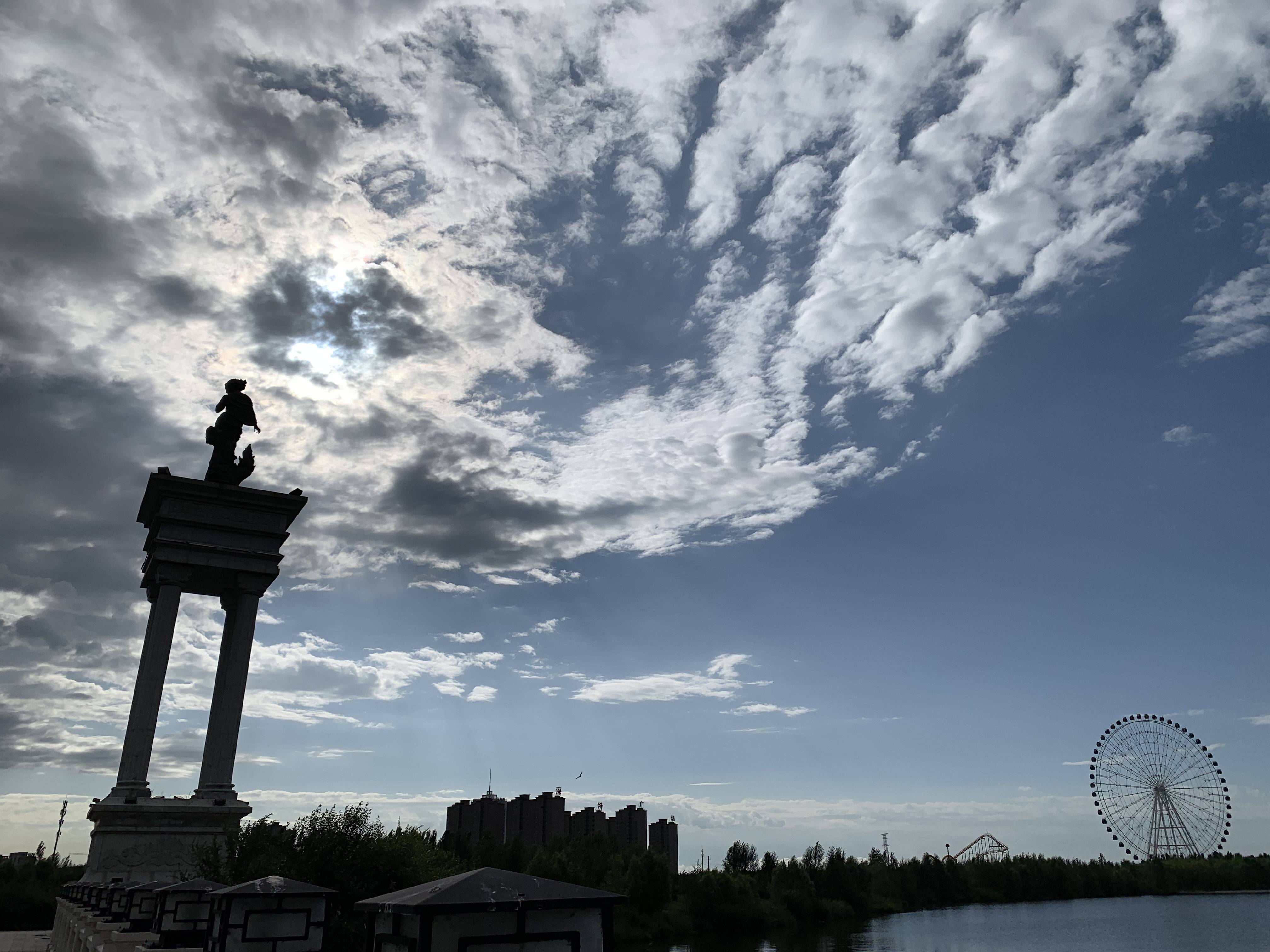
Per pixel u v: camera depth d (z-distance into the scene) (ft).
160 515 191.72
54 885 348.38
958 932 514.27
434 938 42.60
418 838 158.61
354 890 127.44
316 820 136.77
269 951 73.41
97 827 166.71
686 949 403.75
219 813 173.47
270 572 198.70
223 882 125.80
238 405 212.64
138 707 178.19
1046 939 473.67
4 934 267.39
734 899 493.36
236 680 189.57
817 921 553.23
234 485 203.21
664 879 433.89
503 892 44.55
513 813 555.28
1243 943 455.63
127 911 128.16
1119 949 422.00
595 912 46.24
